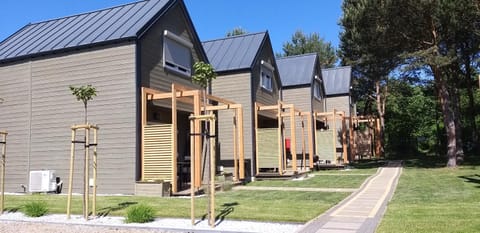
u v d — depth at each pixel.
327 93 32.28
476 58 21.02
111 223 8.03
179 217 8.49
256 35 21.05
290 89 26.09
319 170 22.78
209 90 18.83
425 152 37.09
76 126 8.70
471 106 27.98
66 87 13.70
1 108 14.65
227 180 15.53
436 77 21.12
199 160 12.85
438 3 17.78
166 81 14.52
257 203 10.05
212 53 20.45
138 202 10.49
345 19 22.72
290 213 8.52
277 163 17.86
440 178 15.83
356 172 20.33
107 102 13.07
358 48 22.31
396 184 14.19
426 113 37.53
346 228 7.11
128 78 12.86
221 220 8.12
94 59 13.38
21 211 9.72
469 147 30.56
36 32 16.19
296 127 25.55
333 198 11.14
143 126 12.78
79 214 9.11
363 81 38.44
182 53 15.77
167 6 14.76
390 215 8.16
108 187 12.83
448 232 6.49
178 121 16.14
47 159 13.77
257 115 19.25
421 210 8.61
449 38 19.69
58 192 13.43
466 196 10.80
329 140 25.02
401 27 19.44
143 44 13.33
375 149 34.81
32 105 14.17
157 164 12.53
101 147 13.02
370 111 43.84
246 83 18.81
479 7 17.77
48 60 14.06
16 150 14.28
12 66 14.67
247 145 18.52
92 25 14.93
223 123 18.64
